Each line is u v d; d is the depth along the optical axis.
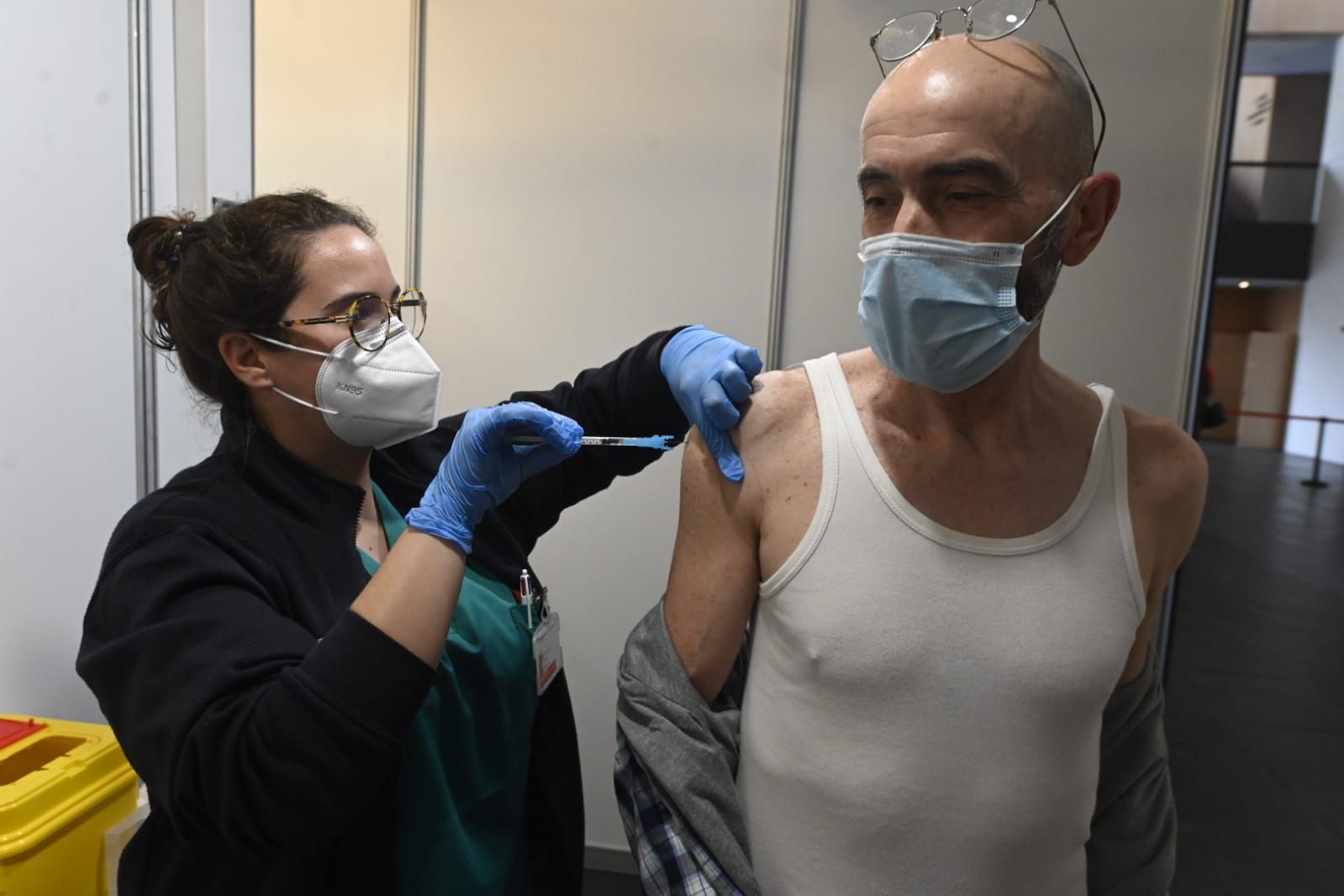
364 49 2.24
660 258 2.20
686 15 2.12
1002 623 0.75
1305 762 2.90
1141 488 0.81
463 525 0.80
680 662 0.85
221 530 0.81
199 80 1.65
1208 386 2.81
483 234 2.26
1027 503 0.78
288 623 0.78
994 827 0.76
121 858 0.89
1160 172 2.02
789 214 2.15
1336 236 6.95
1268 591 4.42
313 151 2.29
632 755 0.86
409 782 0.86
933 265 0.71
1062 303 2.09
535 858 1.07
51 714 1.49
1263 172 7.10
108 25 1.48
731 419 0.82
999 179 0.69
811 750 0.79
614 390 1.13
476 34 2.20
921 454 0.79
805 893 0.81
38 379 1.42
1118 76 2.01
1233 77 1.96
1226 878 2.33
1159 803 0.93
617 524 2.31
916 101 0.69
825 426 0.80
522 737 1.00
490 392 2.31
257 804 0.68
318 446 0.93
